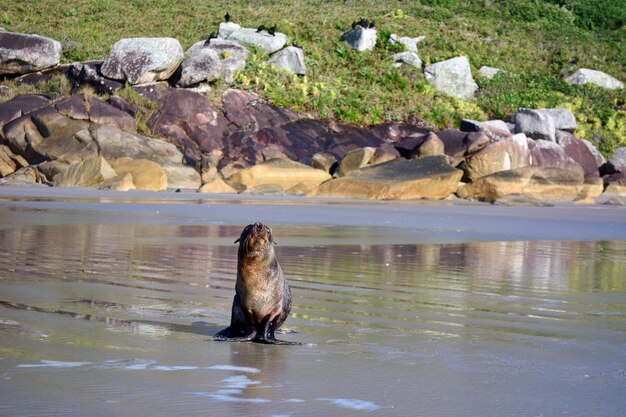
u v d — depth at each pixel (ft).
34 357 31.53
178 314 43.73
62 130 226.58
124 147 223.92
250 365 31.73
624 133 324.19
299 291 54.80
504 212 171.01
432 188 217.36
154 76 256.93
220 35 306.35
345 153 257.96
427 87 312.50
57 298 47.44
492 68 347.77
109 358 31.91
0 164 226.58
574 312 48.85
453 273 67.51
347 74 311.06
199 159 236.22
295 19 349.82
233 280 58.13
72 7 333.01
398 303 50.57
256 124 258.57
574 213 176.24
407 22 368.48
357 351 35.47
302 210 152.35
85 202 153.38
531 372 31.89
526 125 286.25
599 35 409.28
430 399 27.12
